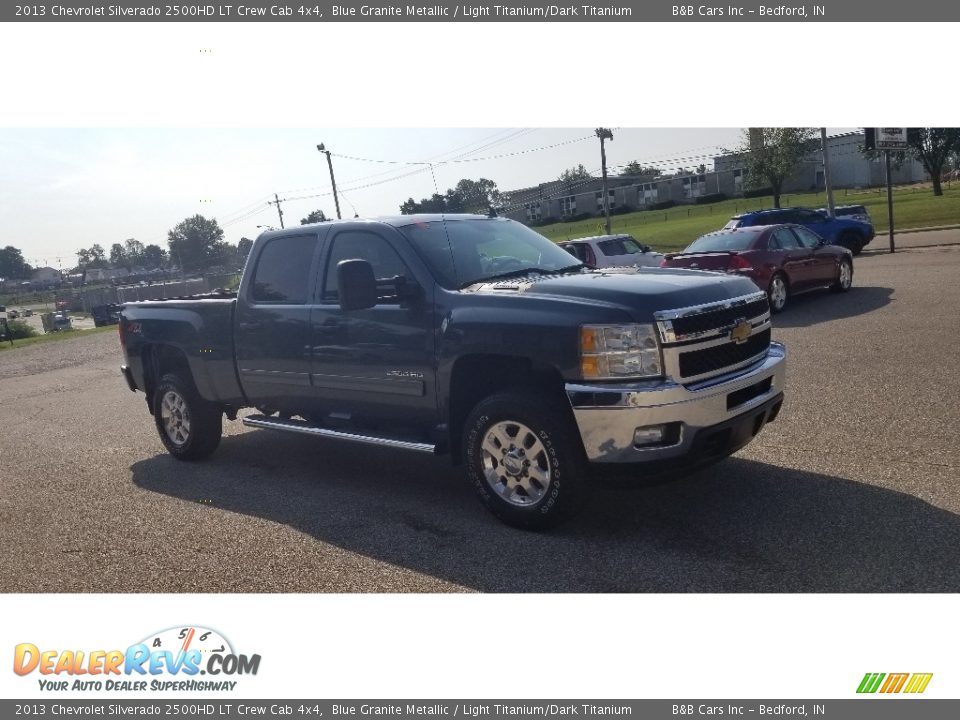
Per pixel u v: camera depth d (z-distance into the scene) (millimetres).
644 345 4375
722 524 4695
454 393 5109
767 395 4910
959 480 5020
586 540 4660
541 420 4602
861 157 80250
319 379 5883
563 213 89750
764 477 5391
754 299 4980
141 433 8961
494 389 5293
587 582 4172
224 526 5438
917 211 42594
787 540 4410
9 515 6102
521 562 4457
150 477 6891
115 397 12172
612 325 4398
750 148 50094
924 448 5668
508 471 4871
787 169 49281
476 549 4680
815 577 4008
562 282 4926
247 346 6375
